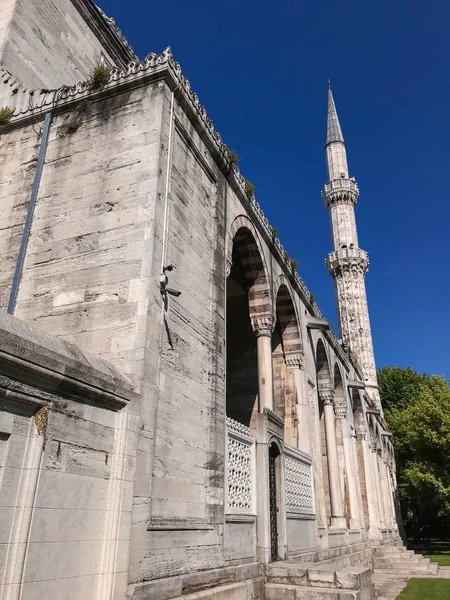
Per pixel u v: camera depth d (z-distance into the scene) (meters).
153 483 9.27
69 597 6.91
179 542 9.72
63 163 12.59
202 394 11.84
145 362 9.45
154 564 8.77
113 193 11.45
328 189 64.75
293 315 22.64
